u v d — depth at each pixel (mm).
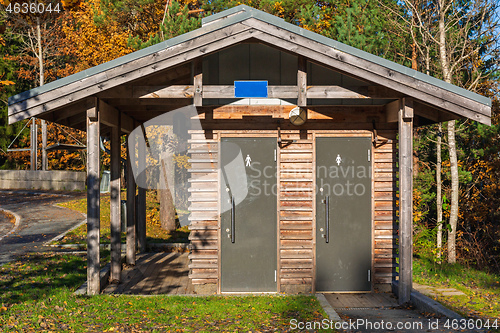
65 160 35125
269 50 7852
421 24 15875
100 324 5684
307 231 8133
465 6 16516
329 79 7840
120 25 21109
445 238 18188
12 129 36594
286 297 7402
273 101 8094
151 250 12016
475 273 11117
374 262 8172
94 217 7270
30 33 31562
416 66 18141
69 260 10273
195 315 6238
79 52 24297
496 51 16594
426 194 19297
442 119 8117
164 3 20000
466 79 18188
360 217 8172
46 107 6762
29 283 7961
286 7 22297
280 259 8102
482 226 18438
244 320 5949
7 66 35438
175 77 7504
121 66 6789
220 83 7816
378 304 7383
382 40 17875
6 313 6039
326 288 8117
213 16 6812
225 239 8047
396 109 7586
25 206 20984
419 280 9227
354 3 17703
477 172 19047
